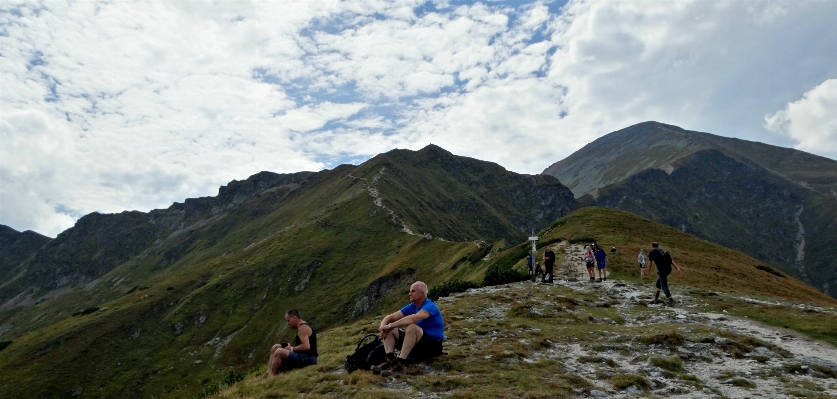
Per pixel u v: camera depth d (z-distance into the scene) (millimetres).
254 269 161125
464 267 95062
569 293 27203
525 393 9609
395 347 11461
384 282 126062
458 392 9500
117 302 157000
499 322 18031
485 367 11398
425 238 148125
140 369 119438
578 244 51719
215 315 141750
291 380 10773
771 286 43781
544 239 60531
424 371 11086
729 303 25828
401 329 11547
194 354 126375
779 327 20172
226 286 154500
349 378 10383
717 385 11312
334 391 9828
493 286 33062
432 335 11453
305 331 12180
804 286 54375
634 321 20375
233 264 177875
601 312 22266
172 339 132750
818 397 10297
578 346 14781
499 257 66938
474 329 16188
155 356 125250
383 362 11148
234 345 128125
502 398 9266
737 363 13500
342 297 134750
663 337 15273
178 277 171500
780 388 11086
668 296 25406
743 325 20062
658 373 11961
